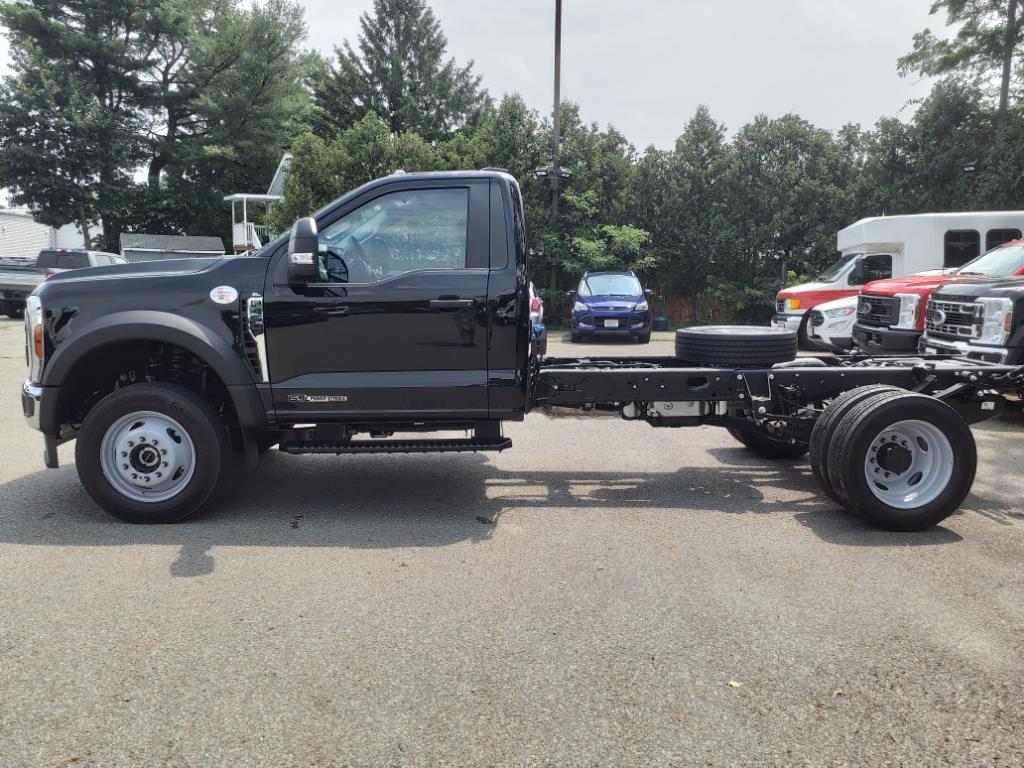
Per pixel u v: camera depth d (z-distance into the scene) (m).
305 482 6.07
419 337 4.95
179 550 4.45
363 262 5.03
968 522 5.08
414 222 5.03
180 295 4.92
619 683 2.98
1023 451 7.22
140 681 2.97
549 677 3.02
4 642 3.28
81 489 5.77
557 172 24.11
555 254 24.31
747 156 25.53
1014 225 14.59
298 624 3.48
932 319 8.53
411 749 2.56
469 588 3.91
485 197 5.02
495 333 4.96
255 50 43.59
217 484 4.93
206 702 2.83
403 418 5.05
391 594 3.83
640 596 3.81
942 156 23.30
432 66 41.12
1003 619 3.55
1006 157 20.84
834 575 4.10
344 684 2.96
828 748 2.58
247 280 4.94
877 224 14.98
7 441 7.44
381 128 22.64
